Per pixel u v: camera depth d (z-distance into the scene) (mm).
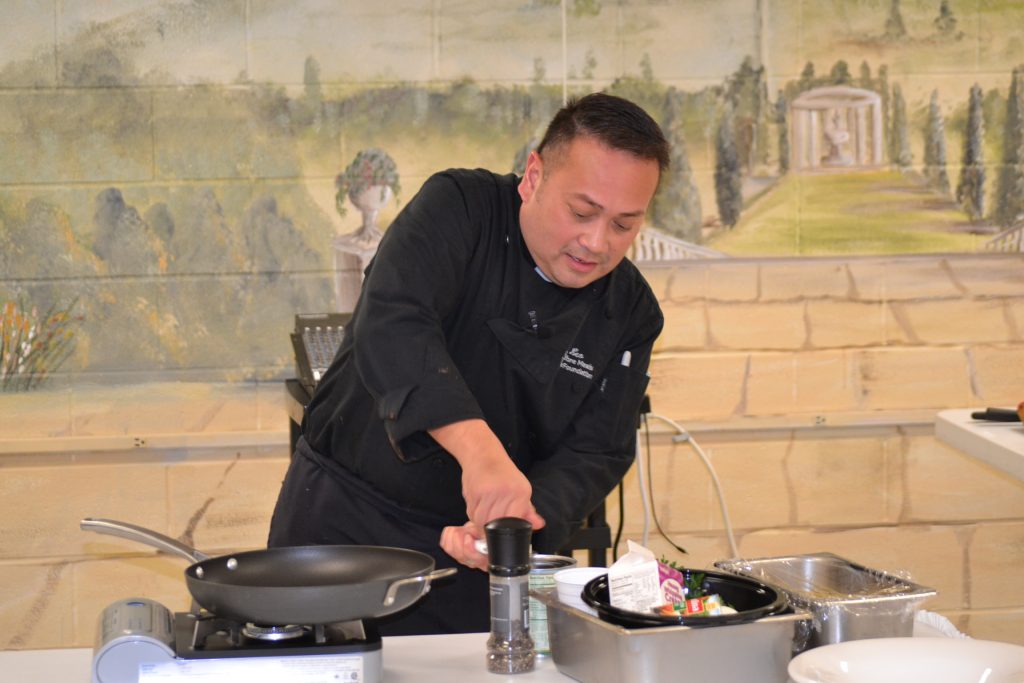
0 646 3785
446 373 1970
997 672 1475
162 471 3832
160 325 3820
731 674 1529
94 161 3756
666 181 3906
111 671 1487
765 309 3977
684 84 3896
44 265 3764
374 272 2127
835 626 1669
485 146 3869
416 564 1579
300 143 3816
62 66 3717
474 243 2260
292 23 3775
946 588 4055
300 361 3180
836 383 4016
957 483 4047
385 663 1704
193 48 3756
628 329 2451
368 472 2438
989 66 3961
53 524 3797
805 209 3961
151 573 3836
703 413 3982
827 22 3906
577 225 2029
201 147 3785
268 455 3873
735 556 3896
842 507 4031
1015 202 4012
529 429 2447
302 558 1655
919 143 3969
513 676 1643
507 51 3844
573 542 2990
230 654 1505
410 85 3828
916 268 4008
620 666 1514
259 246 3838
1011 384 4039
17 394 3770
